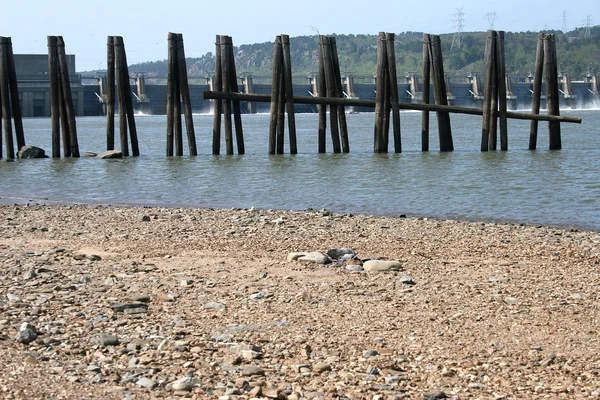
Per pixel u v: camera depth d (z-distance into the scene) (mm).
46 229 30125
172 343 15539
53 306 18266
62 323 16891
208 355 15016
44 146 92375
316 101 60031
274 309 18406
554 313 18109
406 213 36156
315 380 13844
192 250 25828
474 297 19484
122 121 61875
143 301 19016
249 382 13656
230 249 25984
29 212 35438
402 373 14320
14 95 60031
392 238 28109
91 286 20422
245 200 40938
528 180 47406
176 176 50594
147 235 28750
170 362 14570
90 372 13930
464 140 94000
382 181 47344
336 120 62594
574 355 15312
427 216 35219
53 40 60344
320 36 59844
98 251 25734
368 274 22078
